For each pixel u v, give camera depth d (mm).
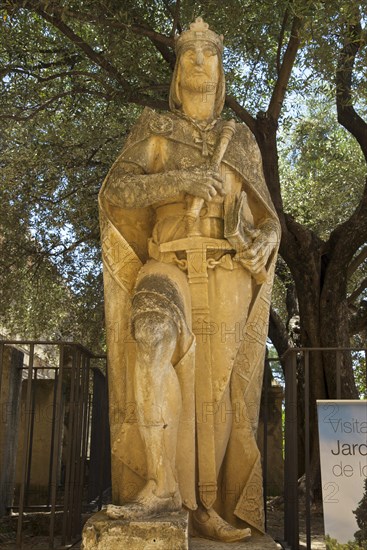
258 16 7848
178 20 7957
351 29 7426
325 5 6559
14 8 7410
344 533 3879
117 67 8250
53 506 4738
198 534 4000
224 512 4223
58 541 5258
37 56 9250
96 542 3297
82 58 8805
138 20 7953
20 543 4691
